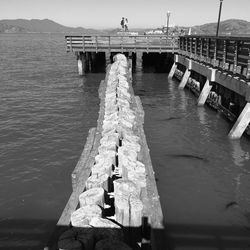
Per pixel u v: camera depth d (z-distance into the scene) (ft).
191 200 28.09
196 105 58.49
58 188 30.83
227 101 49.39
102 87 46.21
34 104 61.72
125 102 32.35
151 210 16.05
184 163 35.12
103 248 10.59
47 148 39.96
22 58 157.07
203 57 60.03
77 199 16.21
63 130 46.60
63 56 169.89
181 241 22.94
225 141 40.55
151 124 48.49
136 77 92.73
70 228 12.50
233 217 25.72
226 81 45.75
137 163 17.79
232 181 31.42
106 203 16.02
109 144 20.65
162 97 66.18
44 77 94.32
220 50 54.65
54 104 61.57
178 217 25.71
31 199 29.04
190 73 72.23
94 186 15.35
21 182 31.96
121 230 12.19
